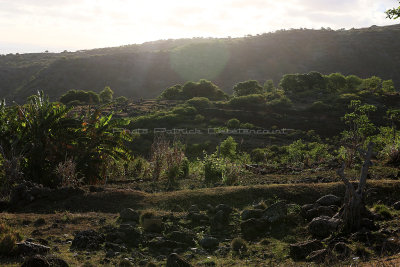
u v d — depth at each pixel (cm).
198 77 18550
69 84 16900
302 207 1020
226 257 796
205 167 1697
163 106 8138
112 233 884
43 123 1622
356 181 1218
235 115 6775
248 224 936
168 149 1775
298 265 693
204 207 1143
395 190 1121
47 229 933
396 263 584
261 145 5097
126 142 4881
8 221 983
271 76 18738
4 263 653
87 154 1647
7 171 1420
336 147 4219
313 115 6631
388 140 1920
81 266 672
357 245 751
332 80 8875
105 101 9719
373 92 7912
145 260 757
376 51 18938
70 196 1280
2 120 1625
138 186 1534
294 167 1931
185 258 783
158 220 949
